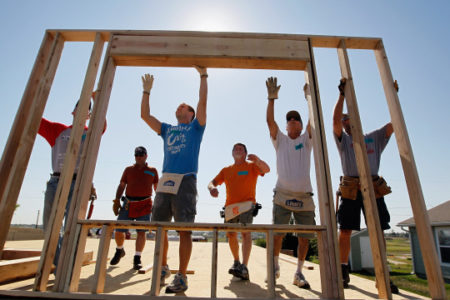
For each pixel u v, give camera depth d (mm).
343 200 2826
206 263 4148
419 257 11984
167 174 2463
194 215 2408
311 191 2838
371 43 2713
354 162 2895
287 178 2850
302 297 2172
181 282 2209
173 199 2371
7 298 1819
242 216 2932
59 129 3062
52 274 2785
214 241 1932
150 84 2805
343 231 2746
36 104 2359
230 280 2846
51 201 2738
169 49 2559
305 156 2918
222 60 2584
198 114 2617
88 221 2047
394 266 16016
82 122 2350
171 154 2543
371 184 2207
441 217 11828
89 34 2670
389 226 2727
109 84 2506
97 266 1913
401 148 2400
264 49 2580
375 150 3002
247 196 3035
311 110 2439
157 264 1887
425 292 7465
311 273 3367
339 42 2689
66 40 2762
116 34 2617
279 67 2691
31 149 2326
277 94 2904
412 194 2246
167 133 2727
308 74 2521
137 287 2395
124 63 2662
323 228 2059
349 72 2510
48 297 1806
